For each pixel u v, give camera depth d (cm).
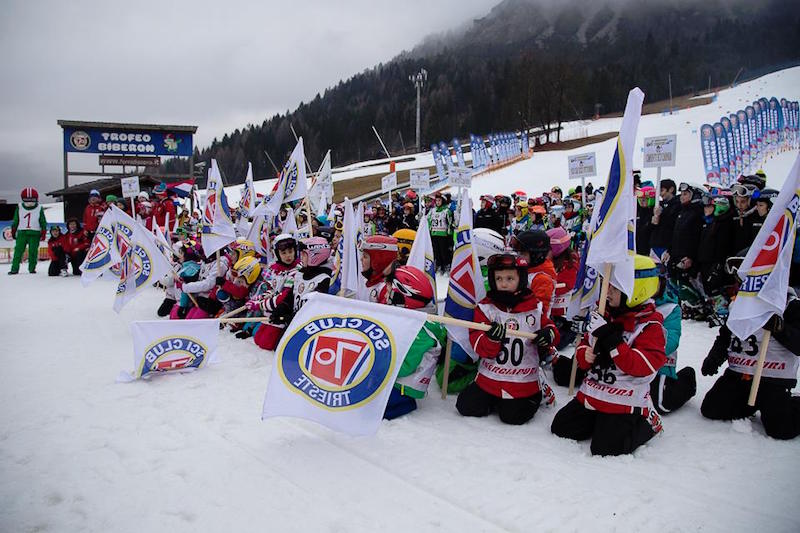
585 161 1124
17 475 342
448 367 483
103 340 704
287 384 386
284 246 627
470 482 331
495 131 8462
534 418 437
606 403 372
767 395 392
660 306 429
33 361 599
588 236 464
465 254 475
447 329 472
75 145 2338
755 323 378
